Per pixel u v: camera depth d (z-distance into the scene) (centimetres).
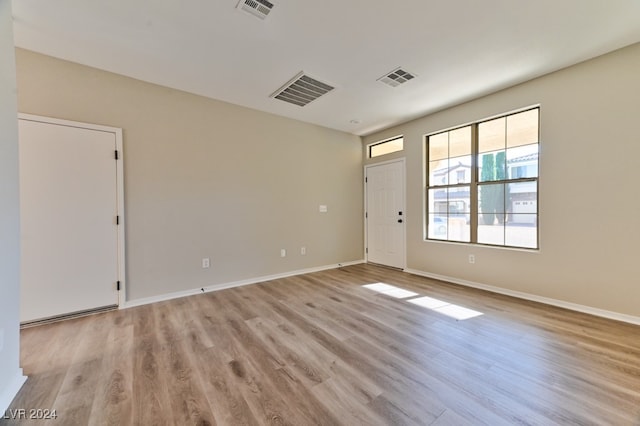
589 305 266
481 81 305
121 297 290
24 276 246
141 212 304
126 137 295
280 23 209
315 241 466
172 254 325
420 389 159
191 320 259
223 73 288
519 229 324
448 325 245
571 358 188
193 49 244
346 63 268
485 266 349
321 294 336
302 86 317
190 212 338
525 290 312
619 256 249
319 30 218
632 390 155
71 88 267
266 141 405
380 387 161
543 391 156
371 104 371
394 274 435
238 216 378
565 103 277
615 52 248
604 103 254
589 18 204
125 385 164
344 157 505
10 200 154
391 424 133
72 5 190
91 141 276
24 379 165
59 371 178
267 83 311
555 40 231
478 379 168
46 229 255
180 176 330
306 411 143
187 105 334
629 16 201
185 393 157
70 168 266
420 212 429
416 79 299
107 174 284
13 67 159
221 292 347
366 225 528
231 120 370
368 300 313
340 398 152
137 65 273
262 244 402
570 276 278
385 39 230
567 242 279
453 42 234
